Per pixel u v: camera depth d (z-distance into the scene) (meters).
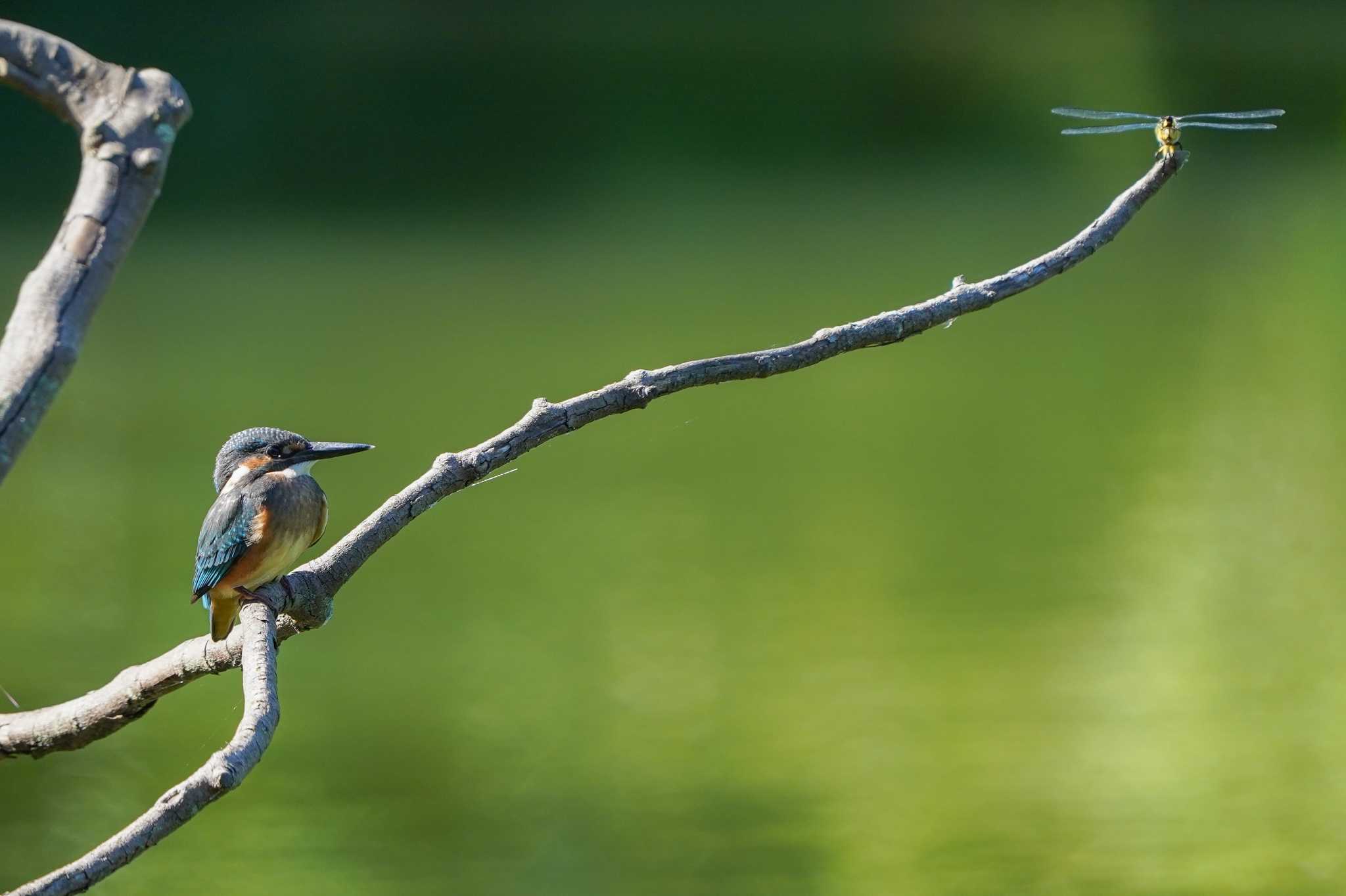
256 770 11.70
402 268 31.27
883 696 12.45
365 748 11.96
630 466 19.06
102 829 10.73
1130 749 11.54
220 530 5.45
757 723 12.24
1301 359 23.06
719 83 49.69
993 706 12.35
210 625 5.68
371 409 20.80
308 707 12.63
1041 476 18.03
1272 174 40.28
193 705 12.85
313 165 41.12
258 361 23.75
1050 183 39.72
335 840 10.66
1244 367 22.80
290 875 10.30
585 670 13.21
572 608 14.41
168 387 22.14
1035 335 25.36
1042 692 12.52
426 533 16.72
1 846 10.42
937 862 10.23
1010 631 13.70
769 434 20.30
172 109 3.08
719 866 10.35
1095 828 10.67
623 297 28.30
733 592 14.77
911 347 24.70
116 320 26.77
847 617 13.93
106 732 4.58
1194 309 26.77
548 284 29.59
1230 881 10.00
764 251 32.34
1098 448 19.03
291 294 28.89
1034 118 46.41
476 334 25.59
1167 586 14.55
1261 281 28.92
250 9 47.28
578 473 18.84
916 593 14.57
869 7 57.38
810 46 52.94
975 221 35.00
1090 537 15.98
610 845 10.52
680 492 17.81
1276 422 19.77
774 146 44.53
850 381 22.89
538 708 12.55
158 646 13.59
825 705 12.41
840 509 17.14
